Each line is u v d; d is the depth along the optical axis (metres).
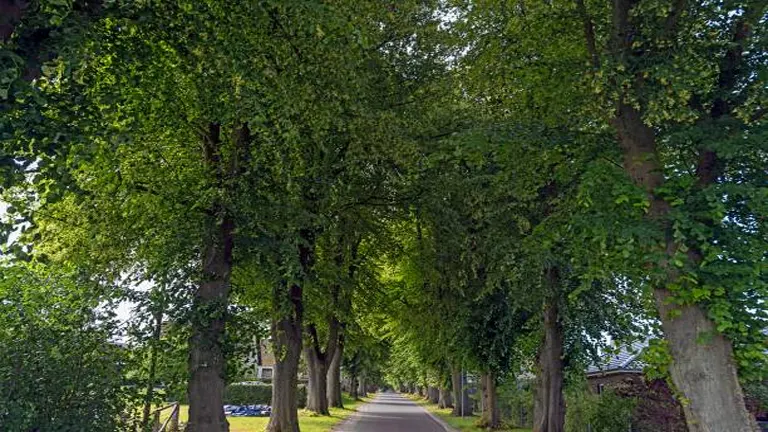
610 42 9.79
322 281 16.52
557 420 16.05
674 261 7.54
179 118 11.66
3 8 6.20
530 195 12.00
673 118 8.80
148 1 8.59
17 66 6.05
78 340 8.98
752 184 8.48
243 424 24.67
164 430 14.23
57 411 8.48
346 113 12.62
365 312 23.50
